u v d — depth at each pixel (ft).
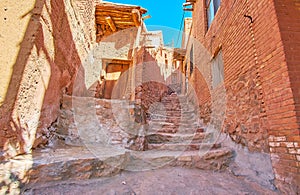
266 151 7.38
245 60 9.39
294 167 5.86
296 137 5.84
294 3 7.09
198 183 7.32
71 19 11.46
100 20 17.42
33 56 7.21
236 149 9.96
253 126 8.45
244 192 6.50
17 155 6.44
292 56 6.42
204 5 18.76
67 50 11.04
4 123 6.00
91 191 6.01
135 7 16.10
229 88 11.38
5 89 6.26
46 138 8.46
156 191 6.42
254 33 8.52
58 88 9.93
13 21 6.85
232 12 11.19
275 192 6.46
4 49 6.50
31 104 7.28
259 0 8.07
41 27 7.63
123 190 6.33
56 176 6.04
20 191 5.21
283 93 6.45
